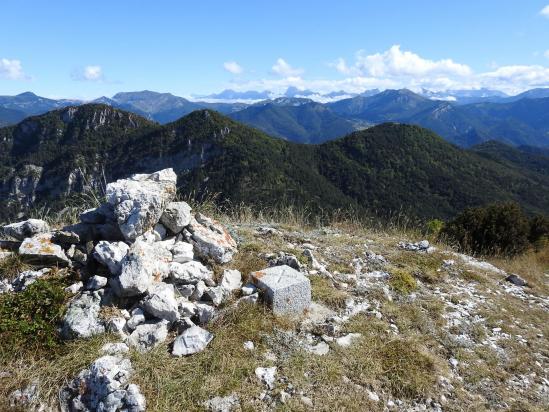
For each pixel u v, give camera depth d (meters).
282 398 3.90
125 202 5.36
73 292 4.77
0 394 3.65
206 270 5.51
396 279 6.93
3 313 4.22
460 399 4.49
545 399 4.79
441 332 5.71
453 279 7.75
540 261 11.70
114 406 3.53
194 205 9.03
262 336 4.66
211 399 3.80
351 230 10.19
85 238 5.58
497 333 6.12
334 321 5.24
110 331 4.30
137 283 4.55
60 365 3.94
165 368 4.01
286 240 7.91
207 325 4.72
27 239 5.25
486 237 11.44
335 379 4.27
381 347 4.88
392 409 4.13
